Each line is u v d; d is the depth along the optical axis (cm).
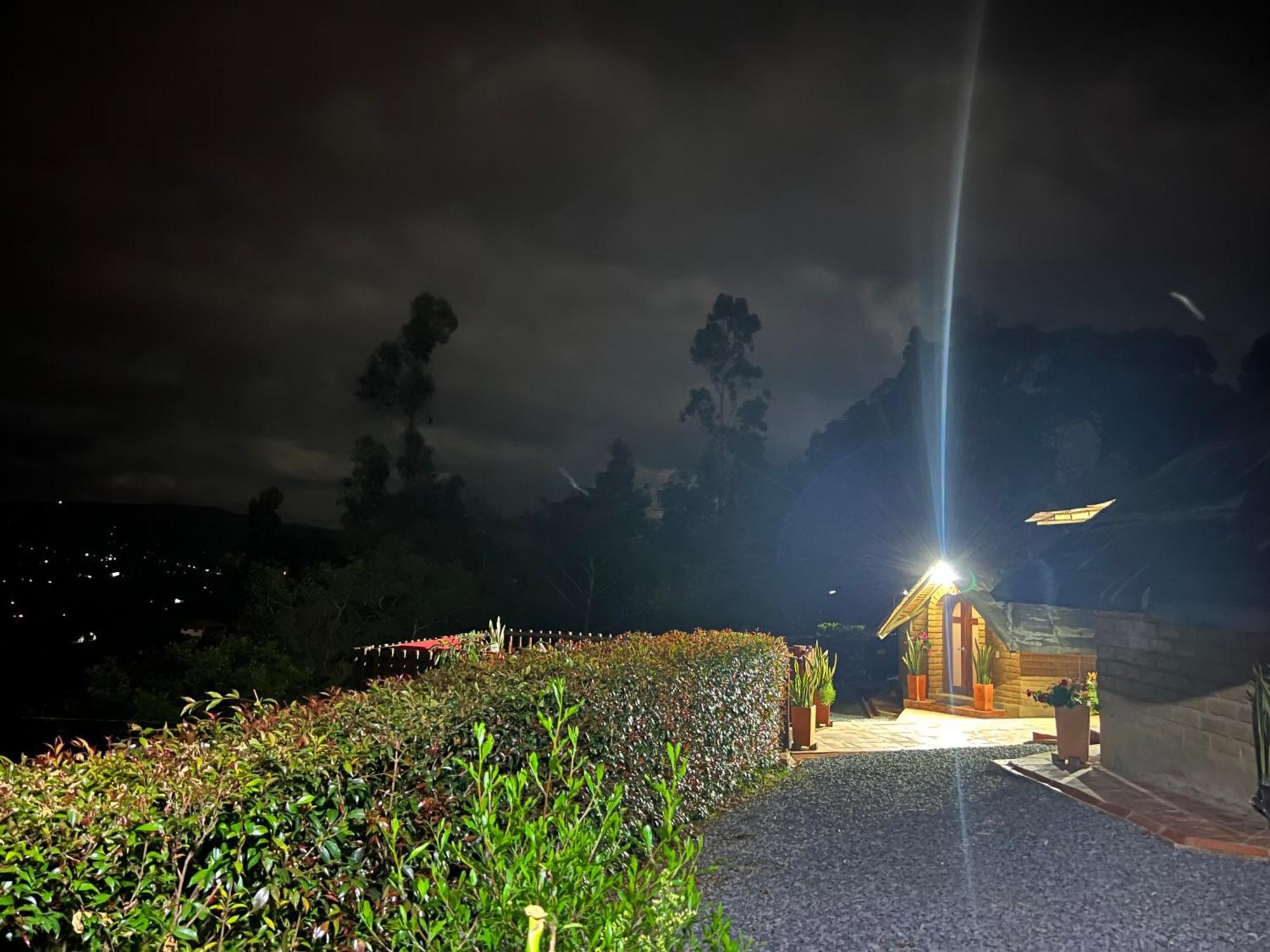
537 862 324
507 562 3772
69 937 300
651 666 819
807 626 3638
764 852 810
